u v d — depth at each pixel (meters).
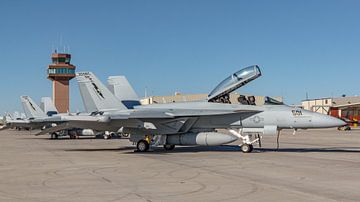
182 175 11.33
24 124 43.28
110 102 22.73
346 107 69.69
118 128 20.52
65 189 9.16
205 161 15.20
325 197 7.92
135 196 8.21
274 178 10.55
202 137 19.30
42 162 15.58
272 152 19.33
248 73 19.25
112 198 8.02
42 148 24.66
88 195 8.38
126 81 24.53
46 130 22.50
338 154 18.05
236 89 19.78
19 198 8.15
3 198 8.16
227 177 10.84
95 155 18.75
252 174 11.39
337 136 39.06
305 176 10.89
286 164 13.88
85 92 23.27
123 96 24.31
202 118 19.97
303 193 8.37
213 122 19.84
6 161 16.09
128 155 18.52
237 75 19.45
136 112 20.05
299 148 22.36
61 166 14.05
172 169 12.80
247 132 19.34
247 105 19.34
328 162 14.46
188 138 19.58
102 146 26.48
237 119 19.33
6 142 33.22
